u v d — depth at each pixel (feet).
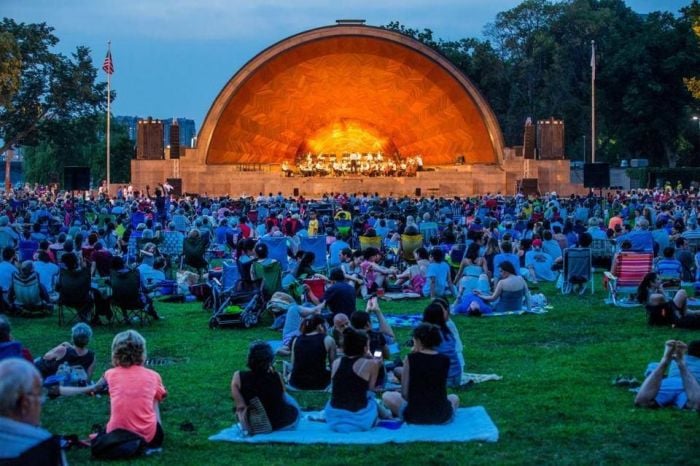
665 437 37.86
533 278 92.07
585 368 51.42
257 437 38.27
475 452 36.17
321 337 46.73
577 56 353.92
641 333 62.39
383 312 72.69
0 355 39.47
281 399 39.32
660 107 337.72
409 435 38.09
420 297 80.59
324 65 265.75
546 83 340.80
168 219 139.95
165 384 49.06
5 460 22.17
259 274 68.64
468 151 271.90
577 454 35.81
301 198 184.03
